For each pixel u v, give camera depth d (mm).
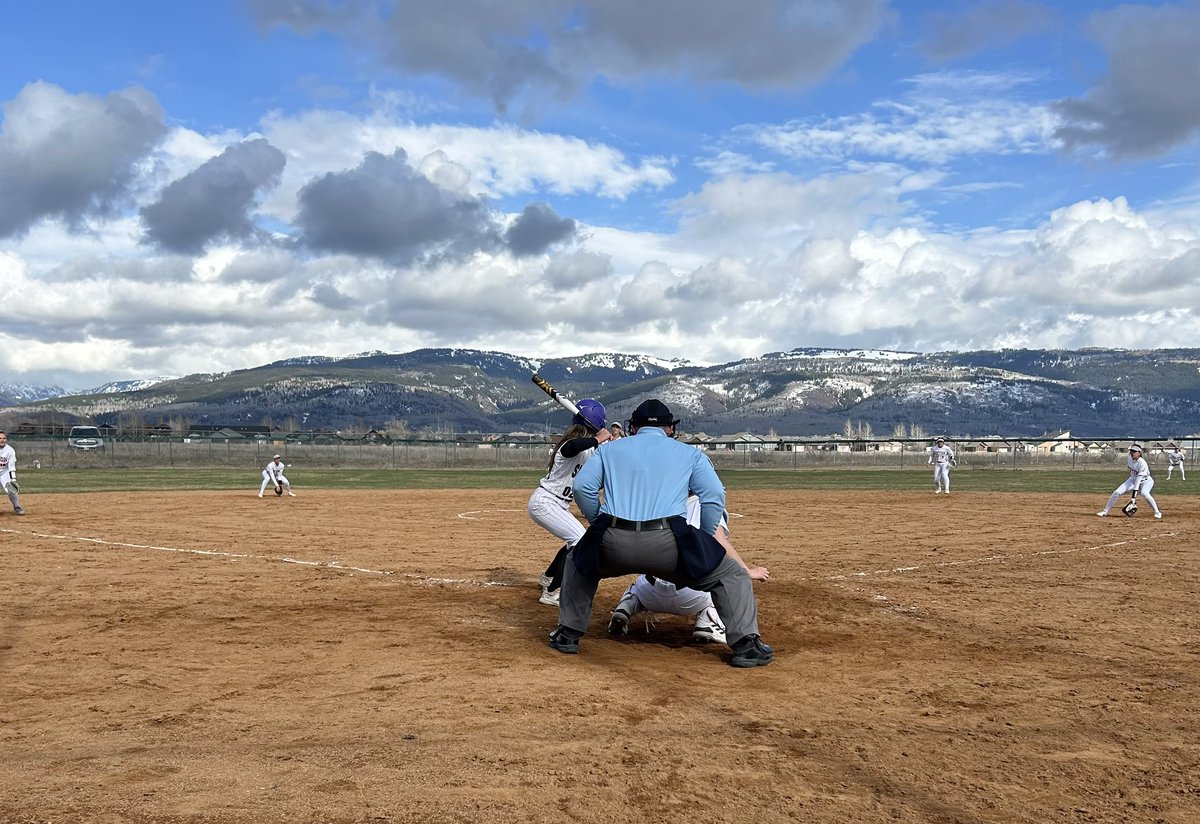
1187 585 10391
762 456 63281
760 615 8398
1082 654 6789
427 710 5098
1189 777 4133
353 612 8406
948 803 3803
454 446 66312
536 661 6402
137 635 7297
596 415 8914
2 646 6879
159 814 3566
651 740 4578
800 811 3691
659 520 6465
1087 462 60938
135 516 19656
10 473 19906
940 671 6234
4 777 4004
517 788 3881
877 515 21172
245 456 60188
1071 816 3680
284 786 3883
